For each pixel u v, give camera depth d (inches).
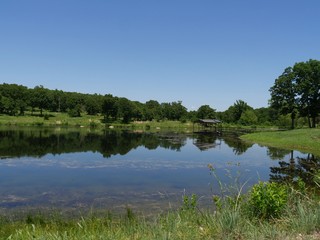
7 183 916.0
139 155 1619.1
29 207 671.8
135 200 732.7
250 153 1748.3
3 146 1814.7
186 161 1422.2
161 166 1273.4
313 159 1485.0
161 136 3095.5
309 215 283.9
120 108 5502.0
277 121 5462.6
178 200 717.3
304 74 3329.2
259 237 254.1
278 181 912.3
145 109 6220.5
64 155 1544.0
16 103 5142.7
